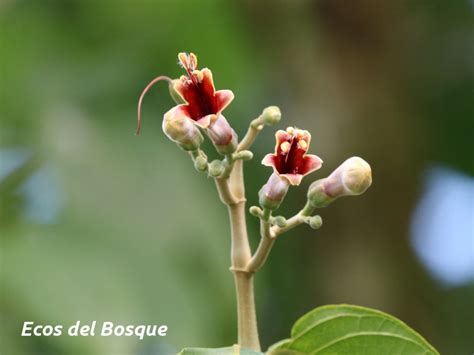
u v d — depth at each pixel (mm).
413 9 9359
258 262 3795
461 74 9445
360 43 9000
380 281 8602
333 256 8680
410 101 9289
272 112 3689
